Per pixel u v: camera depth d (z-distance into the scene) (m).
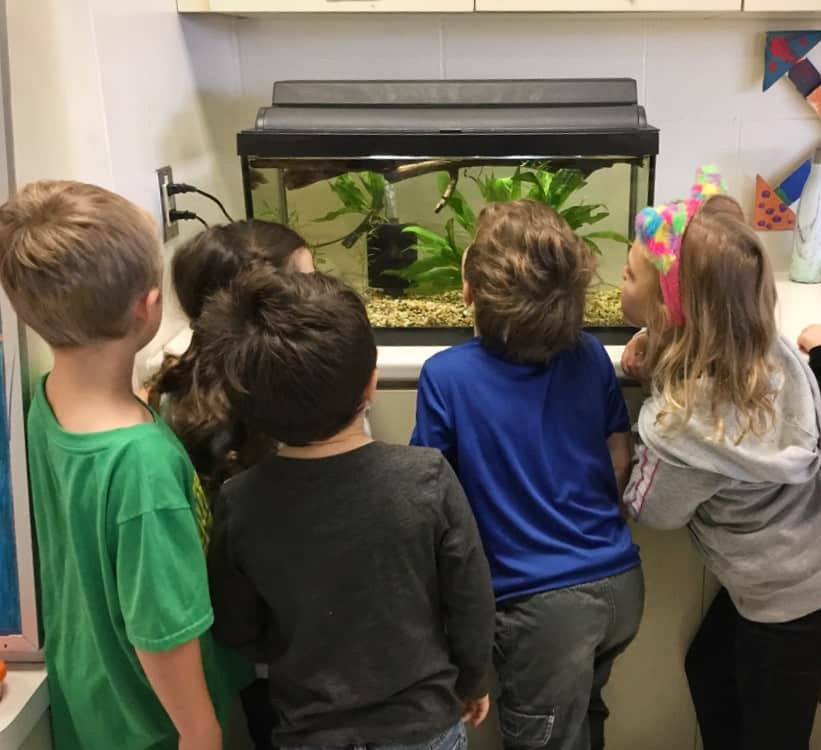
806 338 1.45
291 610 1.07
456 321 1.59
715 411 1.24
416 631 1.09
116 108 1.43
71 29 1.31
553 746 1.32
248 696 1.45
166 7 1.62
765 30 1.90
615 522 1.35
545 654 1.28
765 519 1.33
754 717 1.45
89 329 1.01
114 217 1.00
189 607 1.03
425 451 1.09
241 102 1.99
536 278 1.24
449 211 1.58
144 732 1.16
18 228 0.99
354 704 1.08
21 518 1.21
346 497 1.04
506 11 1.65
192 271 1.27
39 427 1.11
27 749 1.22
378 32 1.93
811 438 1.28
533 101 1.59
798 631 1.38
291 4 1.66
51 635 1.21
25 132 1.24
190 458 1.21
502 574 1.29
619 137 1.45
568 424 1.31
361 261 1.63
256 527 1.06
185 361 1.28
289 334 0.99
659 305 1.29
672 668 1.63
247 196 1.57
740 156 1.99
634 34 1.92
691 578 1.57
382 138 1.48
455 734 1.15
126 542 1.02
